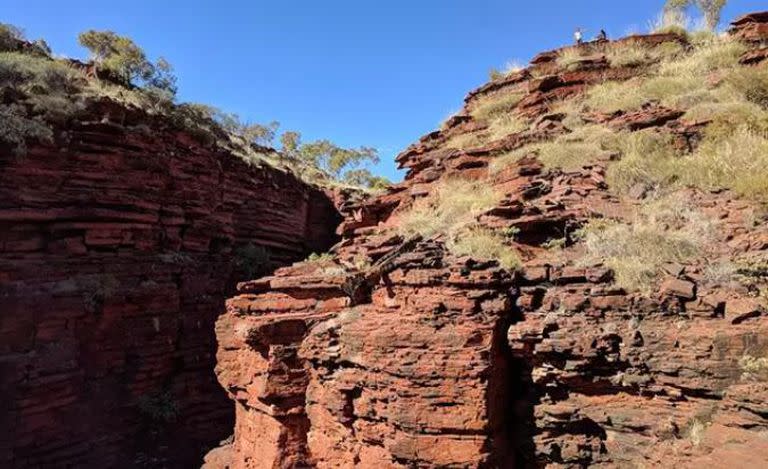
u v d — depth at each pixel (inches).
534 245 406.3
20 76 877.8
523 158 503.8
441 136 697.0
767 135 421.7
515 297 361.4
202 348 976.9
